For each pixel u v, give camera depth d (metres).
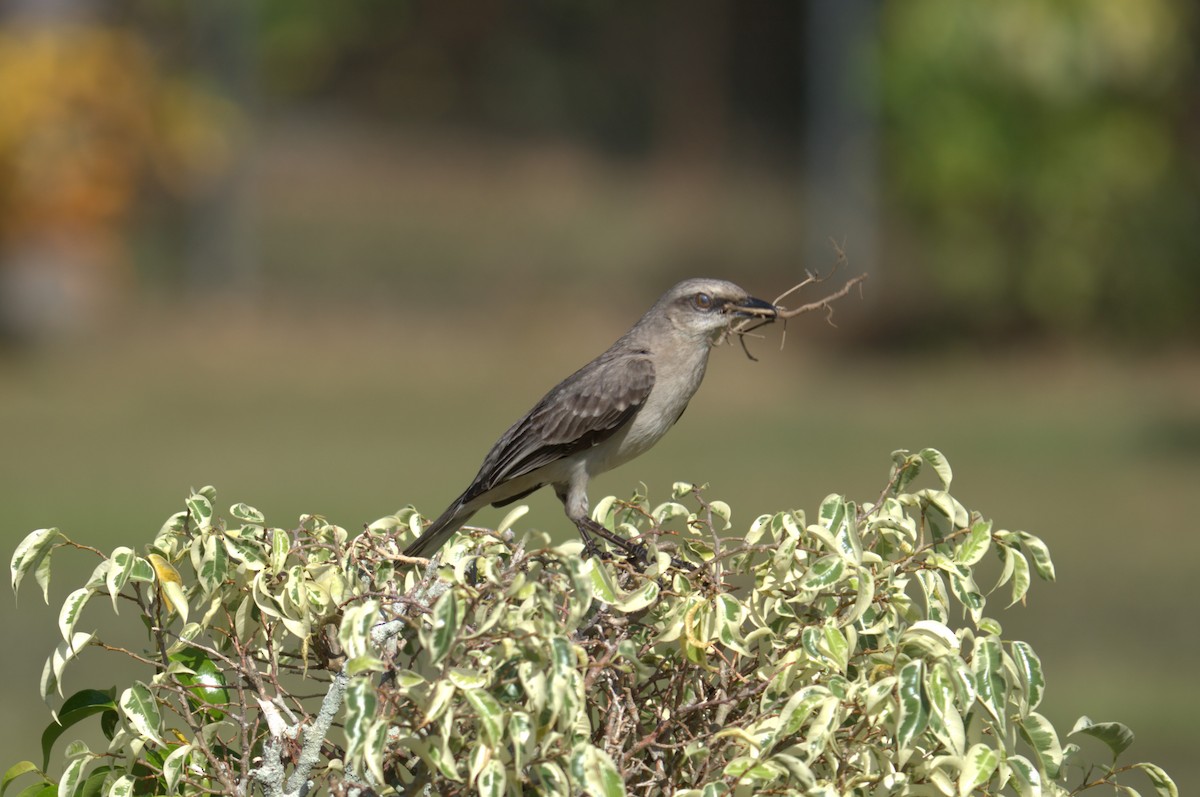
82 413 19.02
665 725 3.89
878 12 24.48
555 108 36.16
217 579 4.05
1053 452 17.02
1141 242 22.14
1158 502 14.54
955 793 3.72
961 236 22.14
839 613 3.97
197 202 25.33
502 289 26.72
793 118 35.22
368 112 35.78
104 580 3.95
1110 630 10.56
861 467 16.12
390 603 3.99
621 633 4.07
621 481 15.46
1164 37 21.64
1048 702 9.05
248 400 20.12
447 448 17.33
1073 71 21.42
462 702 3.60
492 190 32.59
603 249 29.09
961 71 21.66
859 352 23.25
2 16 22.11
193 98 23.34
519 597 3.59
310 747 3.86
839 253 5.74
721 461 16.56
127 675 9.45
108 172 22.25
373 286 26.14
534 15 36.25
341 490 14.92
